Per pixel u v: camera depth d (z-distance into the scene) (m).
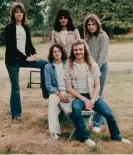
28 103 9.93
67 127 7.37
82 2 49.62
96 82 6.64
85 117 6.71
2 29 43.69
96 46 7.14
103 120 7.53
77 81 6.66
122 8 49.47
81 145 6.21
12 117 8.09
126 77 14.88
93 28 7.09
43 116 8.34
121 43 42.38
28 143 6.26
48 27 53.72
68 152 5.90
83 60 6.71
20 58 7.80
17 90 8.02
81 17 48.38
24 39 7.88
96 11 49.09
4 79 15.06
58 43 7.40
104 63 7.10
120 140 6.46
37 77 15.70
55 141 6.40
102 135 6.75
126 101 10.06
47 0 59.56
